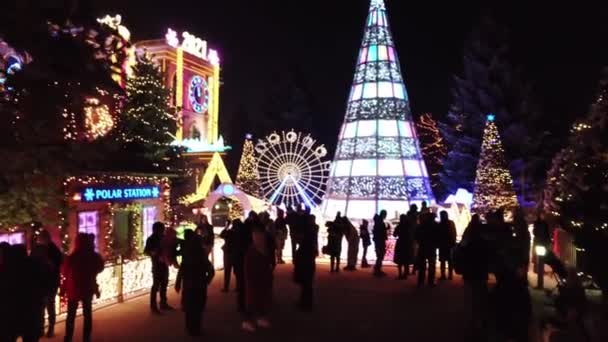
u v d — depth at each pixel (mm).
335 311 11070
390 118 22531
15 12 7992
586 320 6496
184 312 10242
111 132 14461
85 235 8688
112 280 12047
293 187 24484
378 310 11133
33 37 8219
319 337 9141
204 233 13594
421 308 11273
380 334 9312
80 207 14688
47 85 8766
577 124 14523
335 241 16109
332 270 16094
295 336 9211
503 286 6758
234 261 11031
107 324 10102
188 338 9117
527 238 11938
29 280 7262
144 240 18109
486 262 8359
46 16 8195
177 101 37625
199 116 40656
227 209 34938
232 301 12133
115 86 10086
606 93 13961
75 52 8594
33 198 9828
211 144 37750
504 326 6684
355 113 23031
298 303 11664
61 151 9523
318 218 22422
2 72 8805
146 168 18594
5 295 7066
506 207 22594
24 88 8672
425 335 9242
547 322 6598
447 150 49406
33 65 8609
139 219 17859
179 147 23609
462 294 12664
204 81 41500
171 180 24266
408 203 21562
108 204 16031
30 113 8781
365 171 22125
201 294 9281
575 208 12508
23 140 8945
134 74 22172
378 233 15500
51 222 11102
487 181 23328
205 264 9383
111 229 16141
